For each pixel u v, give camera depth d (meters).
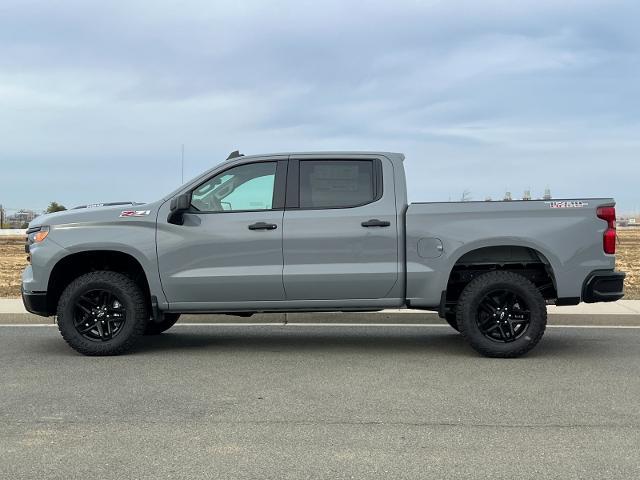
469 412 4.80
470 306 6.64
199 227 6.69
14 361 6.62
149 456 3.91
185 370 6.21
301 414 4.76
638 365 6.39
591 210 6.64
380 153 6.87
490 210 6.63
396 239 6.64
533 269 7.02
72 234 6.74
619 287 6.66
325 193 6.79
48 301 6.90
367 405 4.99
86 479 3.57
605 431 4.36
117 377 5.92
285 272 6.63
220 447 4.07
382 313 9.37
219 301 6.74
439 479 3.56
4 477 3.60
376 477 3.59
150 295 6.79
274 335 8.29
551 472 3.65
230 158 7.06
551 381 5.74
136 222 6.74
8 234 73.19
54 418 4.67
